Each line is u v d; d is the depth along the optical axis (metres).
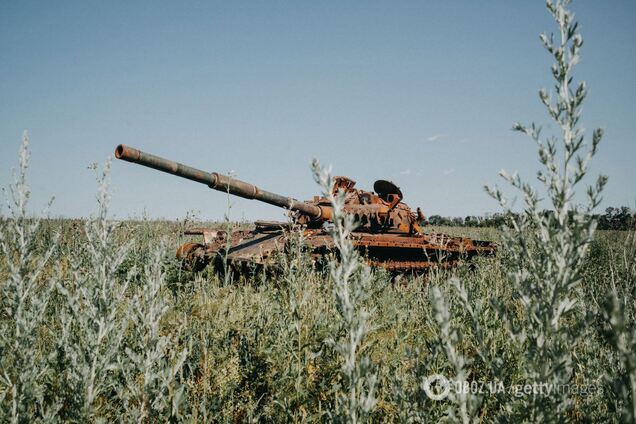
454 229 24.67
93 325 2.55
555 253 1.58
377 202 12.62
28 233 2.75
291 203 5.96
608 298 1.19
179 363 2.56
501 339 3.47
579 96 1.57
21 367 2.54
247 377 3.77
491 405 2.79
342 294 1.67
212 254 8.86
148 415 2.47
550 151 1.60
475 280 5.61
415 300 5.84
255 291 6.65
